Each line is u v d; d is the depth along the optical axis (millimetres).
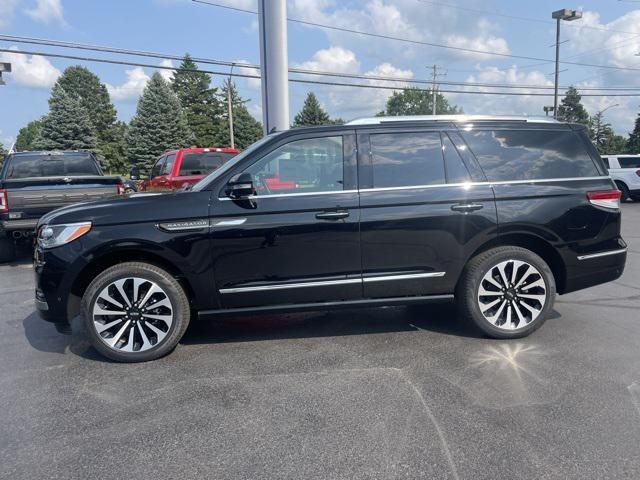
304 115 72875
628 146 77250
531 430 2865
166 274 3982
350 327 4754
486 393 3328
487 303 4305
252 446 2762
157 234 3877
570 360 3863
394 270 4168
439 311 5211
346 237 4059
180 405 3256
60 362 4035
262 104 9531
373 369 3758
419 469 2527
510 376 3588
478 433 2842
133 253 4055
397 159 4184
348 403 3229
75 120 47625
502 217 4215
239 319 5074
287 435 2865
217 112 63688
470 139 4309
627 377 3545
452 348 4156
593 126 83875
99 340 3932
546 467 2525
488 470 2510
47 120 46875
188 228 3914
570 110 76375
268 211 3977
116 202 3986
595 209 4383
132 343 3982
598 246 4426
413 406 3170
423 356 3992
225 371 3785
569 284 4445
